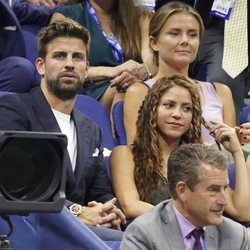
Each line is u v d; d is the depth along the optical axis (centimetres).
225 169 1025
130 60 1603
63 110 1286
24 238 868
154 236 1016
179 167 1027
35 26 1786
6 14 1628
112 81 1581
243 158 1333
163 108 1312
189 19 1503
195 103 1327
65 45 1283
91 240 901
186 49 1500
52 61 1278
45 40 1289
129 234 1024
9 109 1261
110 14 1712
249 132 1373
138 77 1581
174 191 1036
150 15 1723
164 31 1505
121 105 1500
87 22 1692
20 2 1825
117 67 1609
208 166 1015
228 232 1038
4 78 1552
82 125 1302
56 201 691
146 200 1291
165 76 1370
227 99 1566
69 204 1205
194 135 1328
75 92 1284
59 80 1269
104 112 1542
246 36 1798
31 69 1566
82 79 1291
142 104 1333
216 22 1828
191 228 1028
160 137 1316
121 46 1692
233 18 1803
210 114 1525
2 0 1628
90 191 1307
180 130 1311
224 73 1788
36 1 1848
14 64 1554
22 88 1555
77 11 1705
